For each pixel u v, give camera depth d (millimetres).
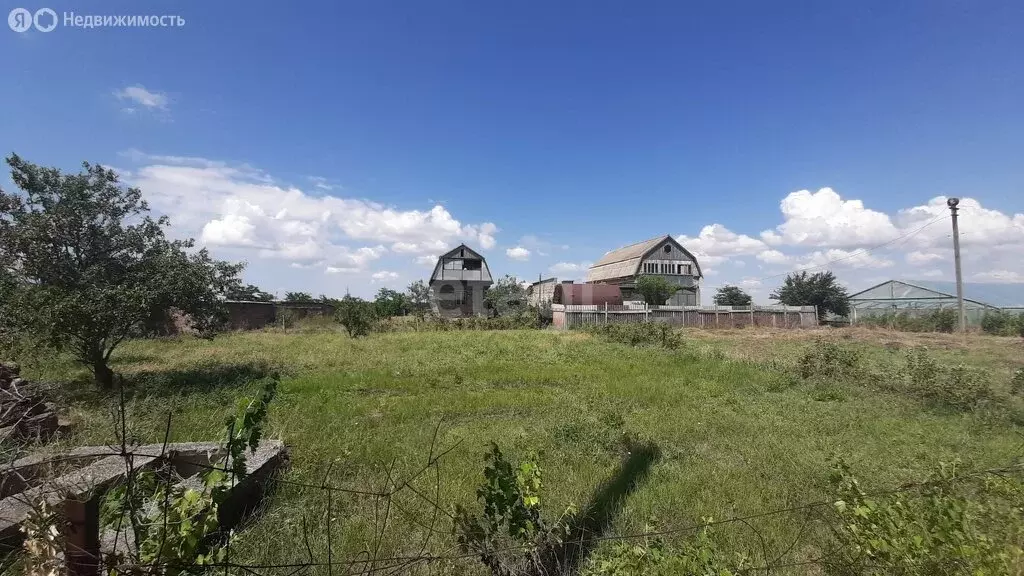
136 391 8805
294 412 7109
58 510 2029
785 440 6109
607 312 29047
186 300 10547
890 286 36656
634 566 2727
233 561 3072
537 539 2883
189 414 7156
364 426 6578
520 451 5461
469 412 7598
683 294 46375
